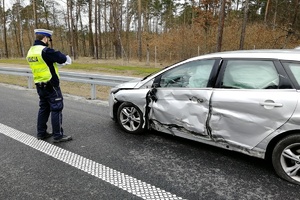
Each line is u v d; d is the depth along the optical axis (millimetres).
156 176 2980
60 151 3672
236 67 3158
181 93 3551
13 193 2629
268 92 2844
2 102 6910
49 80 3699
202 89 3352
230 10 31453
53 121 3887
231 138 3141
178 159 3428
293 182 2783
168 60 24406
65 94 8367
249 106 2932
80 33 47125
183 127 3592
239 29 23203
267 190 2686
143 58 28109
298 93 2666
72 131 4531
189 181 2871
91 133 4430
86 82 7613
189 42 24266
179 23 42375
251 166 3221
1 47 50375
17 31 51938
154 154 3582
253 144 2980
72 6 31531
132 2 35469
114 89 4586
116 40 29812
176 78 3693
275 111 2754
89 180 2893
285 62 2842
